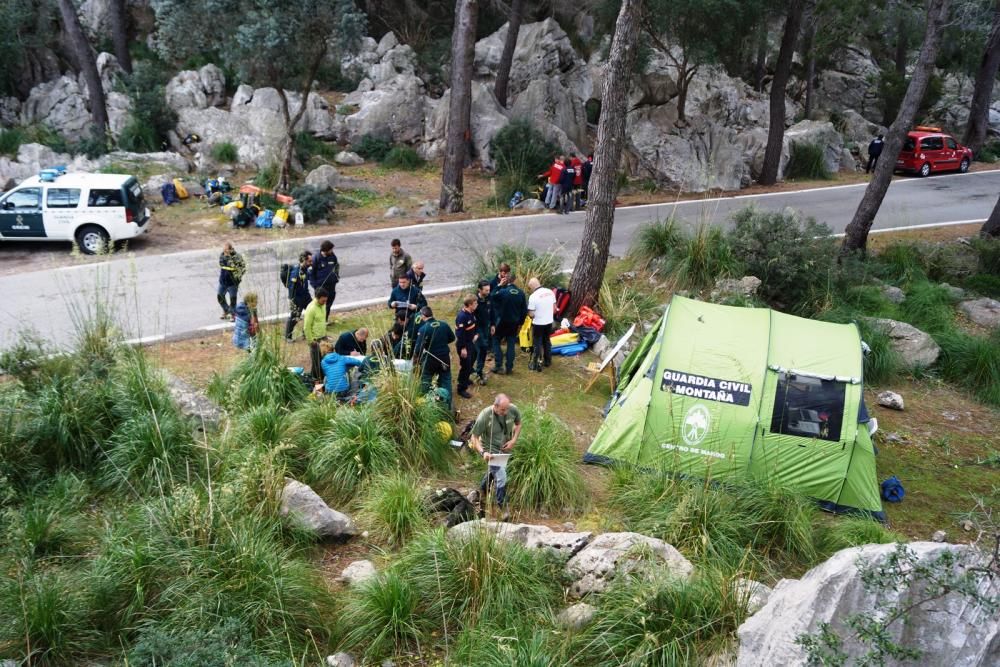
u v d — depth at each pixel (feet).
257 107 87.04
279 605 20.62
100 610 20.10
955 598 15.87
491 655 19.22
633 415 33.24
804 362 32.35
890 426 41.42
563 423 34.68
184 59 94.73
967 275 62.18
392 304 38.22
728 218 57.47
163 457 26.32
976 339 49.11
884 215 77.30
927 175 100.58
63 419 27.25
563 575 23.22
